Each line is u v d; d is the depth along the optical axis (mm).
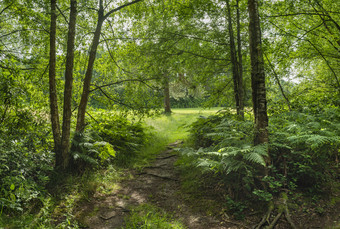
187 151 5176
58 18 7316
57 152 5688
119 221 4141
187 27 8336
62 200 4535
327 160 5203
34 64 6641
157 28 8406
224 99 9422
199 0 7711
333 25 7332
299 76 8703
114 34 8070
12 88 5316
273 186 4172
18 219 3607
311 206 3883
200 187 5172
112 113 8828
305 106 6727
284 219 3697
